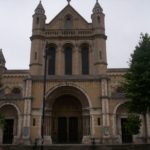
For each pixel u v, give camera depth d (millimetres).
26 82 48344
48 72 55094
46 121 46750
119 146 38469
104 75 48719
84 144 41594
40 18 57625
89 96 47688
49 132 46500
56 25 58281
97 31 56250
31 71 54094
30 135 45875
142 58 38844
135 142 46906
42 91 48062
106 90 47500
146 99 36531
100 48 55125
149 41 39625
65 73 55375
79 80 48531
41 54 55719
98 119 46531
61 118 50656
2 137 48375
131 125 39906
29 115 46469
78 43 56688
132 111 39281
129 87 38406
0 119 40812
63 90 48750
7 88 59969
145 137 46062
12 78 60688
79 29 57312
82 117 48500
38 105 47406
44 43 56656
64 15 59219
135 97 37656
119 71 59750
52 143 47781
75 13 59156
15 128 48312
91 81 48500
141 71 38125
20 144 42906
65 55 56812
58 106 51094
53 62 56062
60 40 56906
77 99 50625
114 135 45750
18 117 47344
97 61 54438
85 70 55656
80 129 49688
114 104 47594
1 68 61000
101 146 38812
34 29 56750
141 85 37438
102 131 45688
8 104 48281
